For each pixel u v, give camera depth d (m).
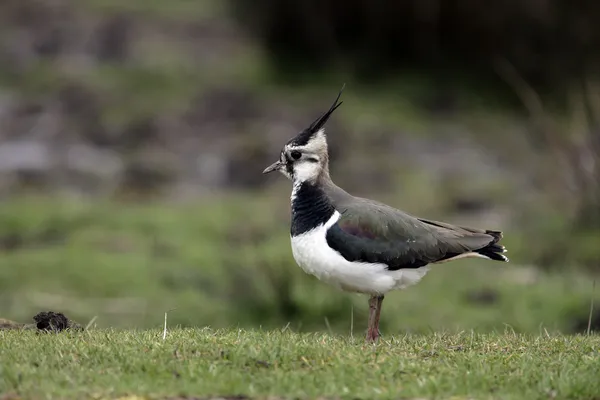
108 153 22.58
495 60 26.77
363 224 9.23
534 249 17.47
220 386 6.80
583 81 20.53
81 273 16.05
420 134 23.62
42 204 19.78
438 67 27.30
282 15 27.33
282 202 20.61
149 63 26.47
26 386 6.70
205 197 20.98
